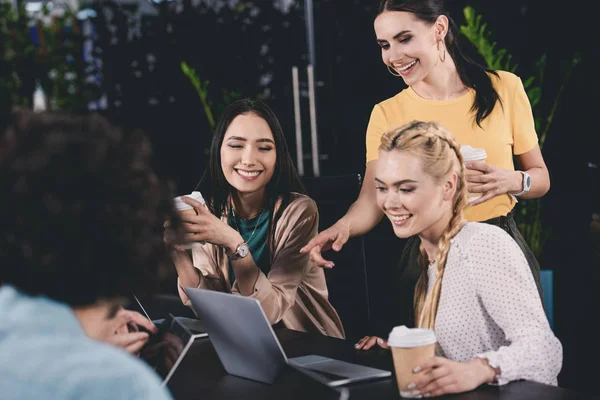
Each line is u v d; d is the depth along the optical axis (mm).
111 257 770
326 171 4281
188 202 2082
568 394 1368
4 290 766
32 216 744
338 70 4254
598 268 3551
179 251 2275
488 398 1355
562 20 3924
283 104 4434
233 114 2377
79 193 758
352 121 4223
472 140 2361
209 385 1564
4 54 4285
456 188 1702
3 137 793
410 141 1665
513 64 4078
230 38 4445
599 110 3807
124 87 4457
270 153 2363
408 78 2412
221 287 2361
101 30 4445
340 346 1843
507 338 1563
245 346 1503
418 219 1677
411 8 2320
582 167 3838
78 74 4418
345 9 4184
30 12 4441
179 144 4410
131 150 811
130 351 1510
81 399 666
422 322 1715
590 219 3736
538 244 3816
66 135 776
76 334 747
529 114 2414
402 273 2283
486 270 1611
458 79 2410
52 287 753
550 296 3549
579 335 3557
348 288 2367
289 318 2301
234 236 2146
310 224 2338
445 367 1376
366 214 2377
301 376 1391
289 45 4414
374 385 1483
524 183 2221
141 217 787
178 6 4445
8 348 707
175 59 4465
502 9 4047
